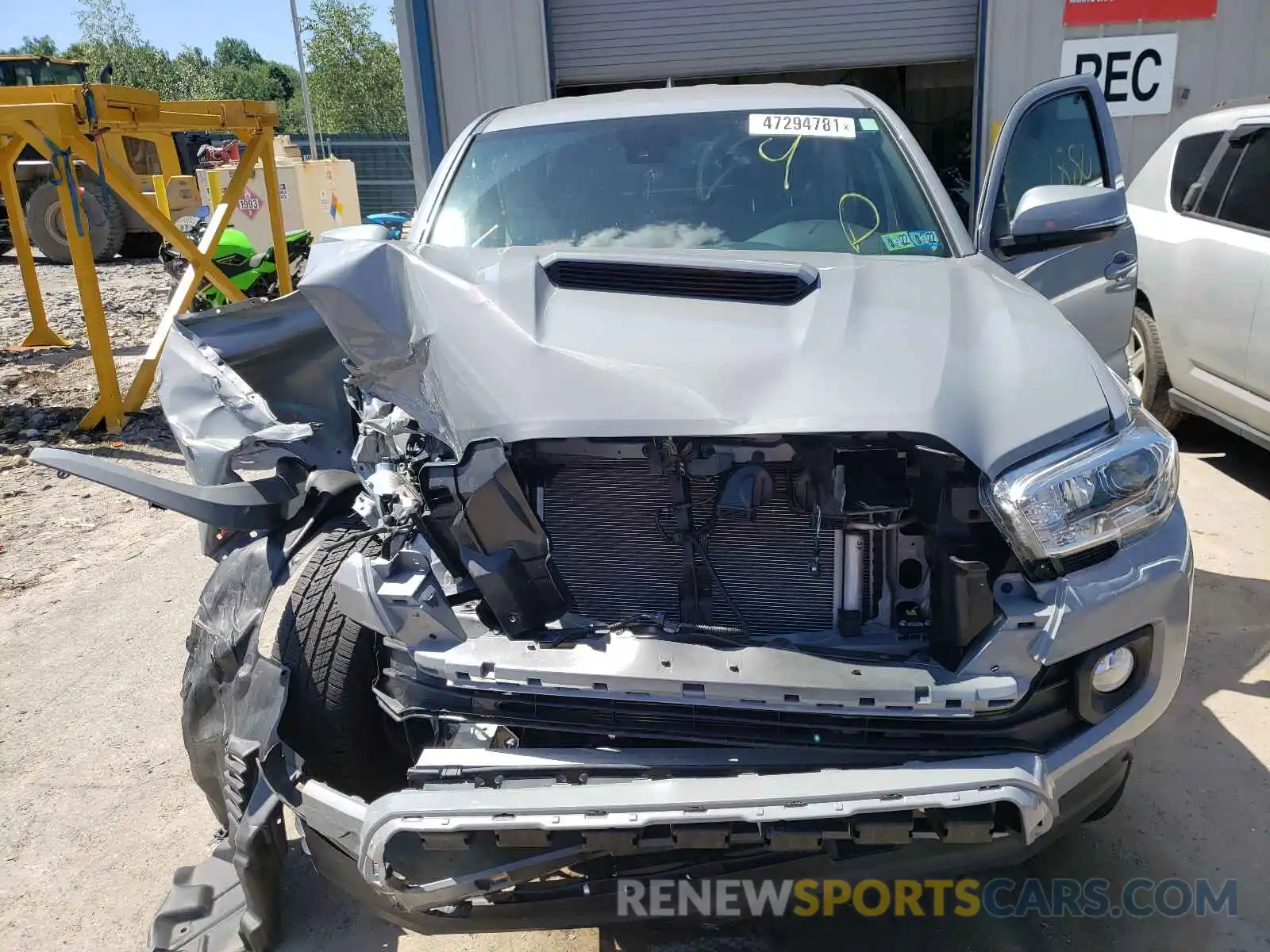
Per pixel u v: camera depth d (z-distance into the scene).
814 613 2.16
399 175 24.38
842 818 1.81
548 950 2.48
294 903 2.65
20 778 3.25
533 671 1.99
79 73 16.41
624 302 2.38
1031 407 2.06
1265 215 4.89
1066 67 8.75
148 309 11.90
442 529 2.16
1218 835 2.73
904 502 2.02
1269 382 4.73
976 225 3.07
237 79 57.78
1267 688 3.40
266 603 2.33
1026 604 1.98
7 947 2.55
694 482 2.17
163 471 6.32
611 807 1.83
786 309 2.33
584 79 9.45
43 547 5.23
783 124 3.38
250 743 2.21
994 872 2.62
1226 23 8.53
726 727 1.99
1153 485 2.05
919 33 9.10
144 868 2.83
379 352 2.32
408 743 2.41
